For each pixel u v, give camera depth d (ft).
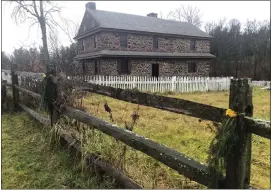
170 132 17.56
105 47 62.64
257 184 10.26
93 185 8.85
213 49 114.73
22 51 55.83
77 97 13.56
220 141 5.17
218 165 5.31
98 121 9.18
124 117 21.22
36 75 21.40
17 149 12.82
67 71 22.85
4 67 57.57
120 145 9.70
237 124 5.03
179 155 6.36
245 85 5.00
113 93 9.34
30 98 21.22
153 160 10.71
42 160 11.37
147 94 7.55
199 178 5.67
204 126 19.38
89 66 70.33
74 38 74.54
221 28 119.96
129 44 66.85
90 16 69.56
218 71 114.93
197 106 5.98
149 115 23.71
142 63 68.33
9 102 22.84
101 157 9.37
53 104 13.21
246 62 114.21
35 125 16.89
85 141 10.29
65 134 11.90
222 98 44.21
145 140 7.32
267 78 104.99
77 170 10.07
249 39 119.55
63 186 9.07
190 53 79.15
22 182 9.48
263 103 36.32
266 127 4.54
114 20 68.28
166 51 74.13
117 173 8.53
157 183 8.97
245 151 5.02
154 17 84.28
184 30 81.05
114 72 64.13
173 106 6.65
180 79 57.11
